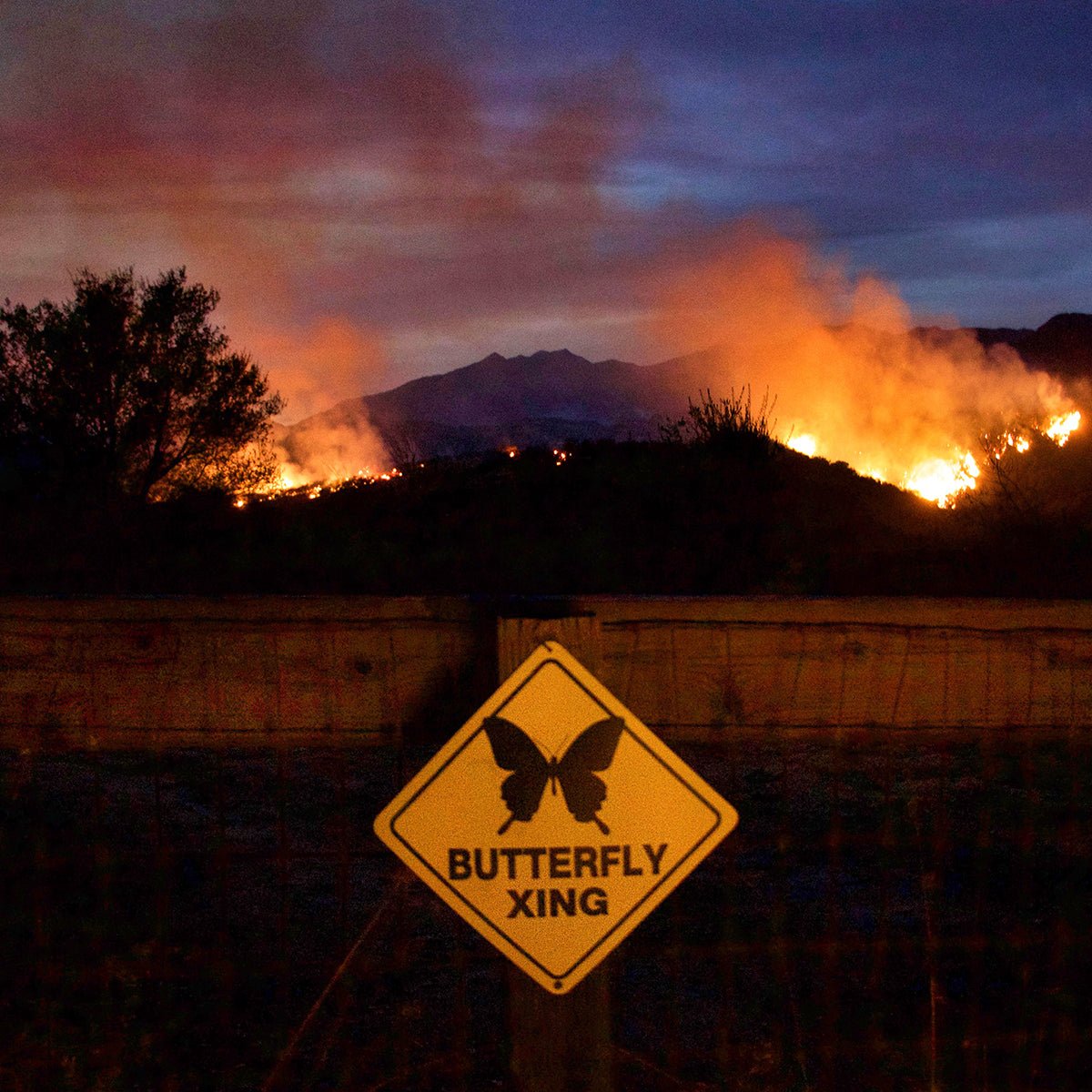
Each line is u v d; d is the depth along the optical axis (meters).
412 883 4.86
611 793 2.31
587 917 2.32
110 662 2.51
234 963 4.06
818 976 4.00
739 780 6.06
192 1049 3.54
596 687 2.30
